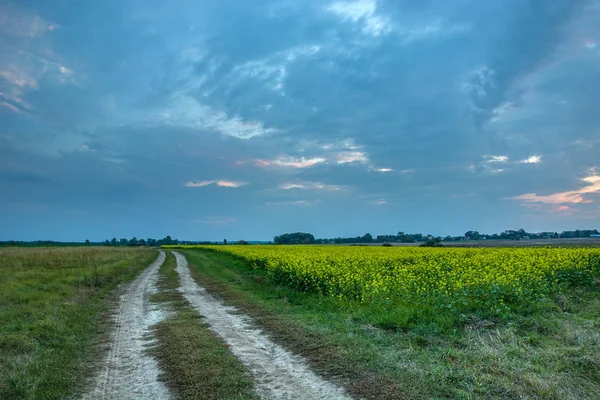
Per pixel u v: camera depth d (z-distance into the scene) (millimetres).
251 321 10695
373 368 6641
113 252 47000
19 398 5988
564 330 8102
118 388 6363
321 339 8453
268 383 6262
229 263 30797
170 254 54594
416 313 9617
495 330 8367
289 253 26656
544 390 5418
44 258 30312
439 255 23438
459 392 5531
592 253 18672
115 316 12008
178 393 6031
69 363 7578
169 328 10016
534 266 15484
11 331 9500
